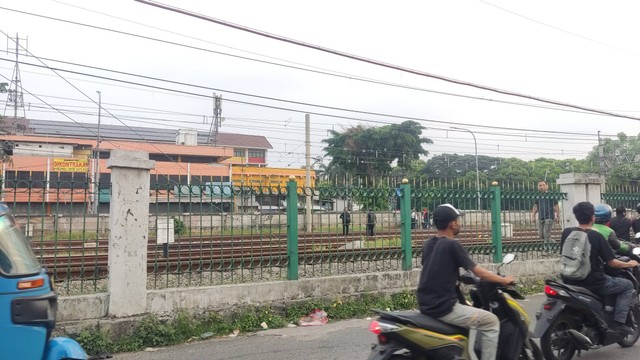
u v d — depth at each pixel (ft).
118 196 23.20
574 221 37.88
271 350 22.06
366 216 30.73
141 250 23.56
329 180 30.78
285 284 27.22
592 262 19.30
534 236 37.17
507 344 15.84
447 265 14.44
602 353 20.63
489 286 15.56
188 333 23.89
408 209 31.68
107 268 25.55
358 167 138.62
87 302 22.36
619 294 19.72
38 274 13.21
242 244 27.17
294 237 27.96
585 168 174.19
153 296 23.72
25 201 23.66
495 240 34.65
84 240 23.82
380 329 14.11
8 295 12.41
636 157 156.97
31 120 184.55
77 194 24.08
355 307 28.60
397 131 141.69
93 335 22.00
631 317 21.11
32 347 12.62
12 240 13.08
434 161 197.98
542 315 18.71
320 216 29.27
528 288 35.27
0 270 12.37
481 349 14.84
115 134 193.57
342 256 29.68
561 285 18.84
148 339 22.86
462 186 34.27
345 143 142.51
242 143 223.92
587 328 19.40
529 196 37.11
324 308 27.86
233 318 25.43
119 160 23.17
